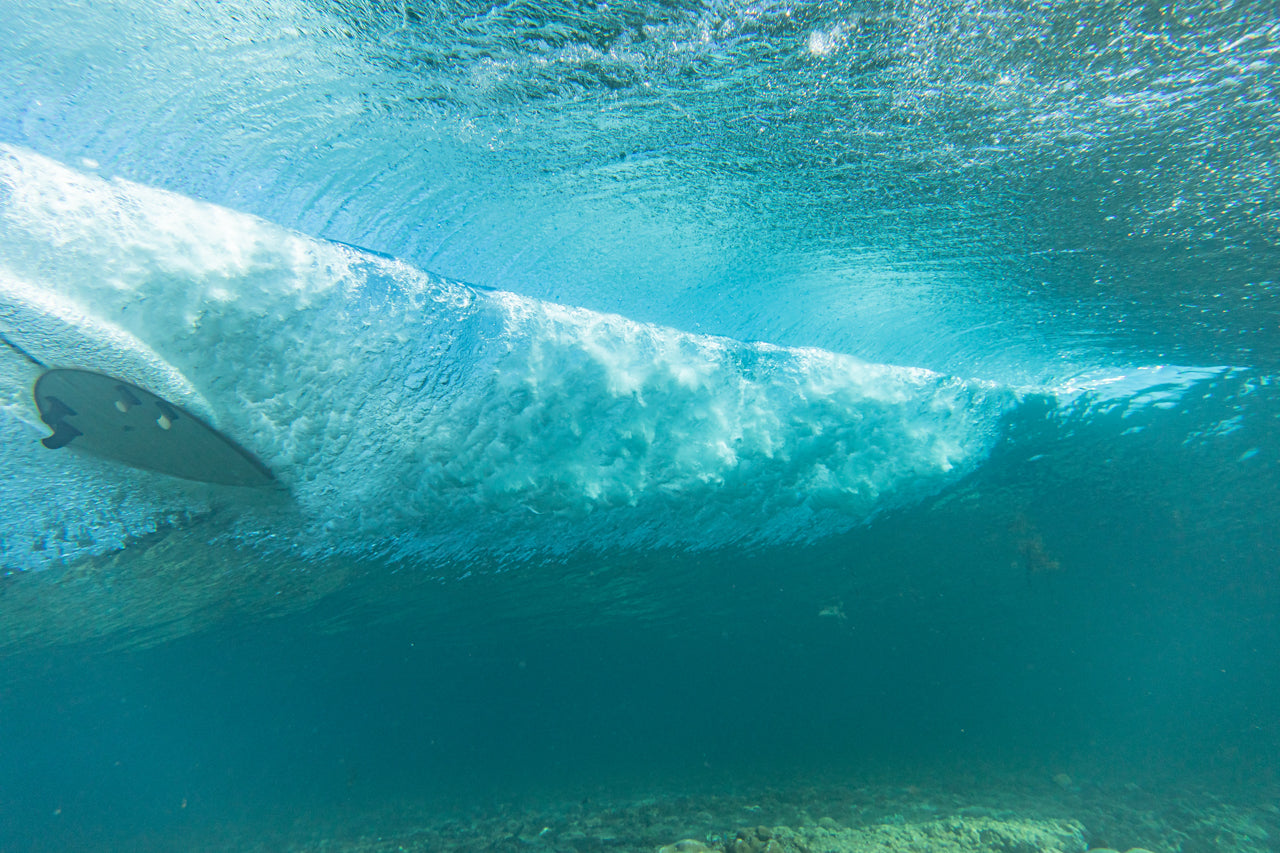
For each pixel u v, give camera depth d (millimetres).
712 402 5348
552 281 4391
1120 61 3406
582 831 5152
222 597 5812
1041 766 5609
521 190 3818
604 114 3535
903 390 5910
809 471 5852
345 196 3648
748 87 3477
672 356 5051
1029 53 3406
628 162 3770
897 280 4656
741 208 4039
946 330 5539
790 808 5031
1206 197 3912
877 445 5992
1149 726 5828
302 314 3848
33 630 5898
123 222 3264
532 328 4562
